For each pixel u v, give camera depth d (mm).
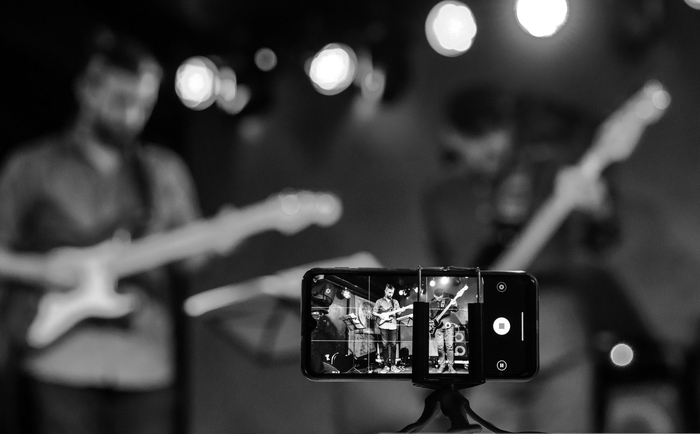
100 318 2588
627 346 2564
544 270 2639
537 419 2584
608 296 2600
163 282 2689
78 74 2646
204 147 2787
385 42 2740
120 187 2662
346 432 2666
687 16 2602
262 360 2705
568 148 2660
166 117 2766
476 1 2715
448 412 823
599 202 2625
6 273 2506
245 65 2801
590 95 2654
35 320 2520
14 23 2570
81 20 2662
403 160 2725
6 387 2471
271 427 2689
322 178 2762
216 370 2705
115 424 2582
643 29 2613
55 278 2551
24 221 2543
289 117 2795
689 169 2568
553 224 2646
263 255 2748
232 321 2713
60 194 2584
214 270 2742
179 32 2787
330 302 890
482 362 840
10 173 2533
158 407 2646
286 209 2756
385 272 865
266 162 2785
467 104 2701
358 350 884
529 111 2680
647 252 2586
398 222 2711
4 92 2549
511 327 904
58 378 2523
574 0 2670
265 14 2797
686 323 2537
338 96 2773
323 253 2730
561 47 2674
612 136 2627
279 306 2717
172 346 2684
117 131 2678
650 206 2592
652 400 2531
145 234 2678
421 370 827
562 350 2605
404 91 2738
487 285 906
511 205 2666
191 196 2760
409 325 889
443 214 2688
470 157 2691
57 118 2615
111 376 2586
